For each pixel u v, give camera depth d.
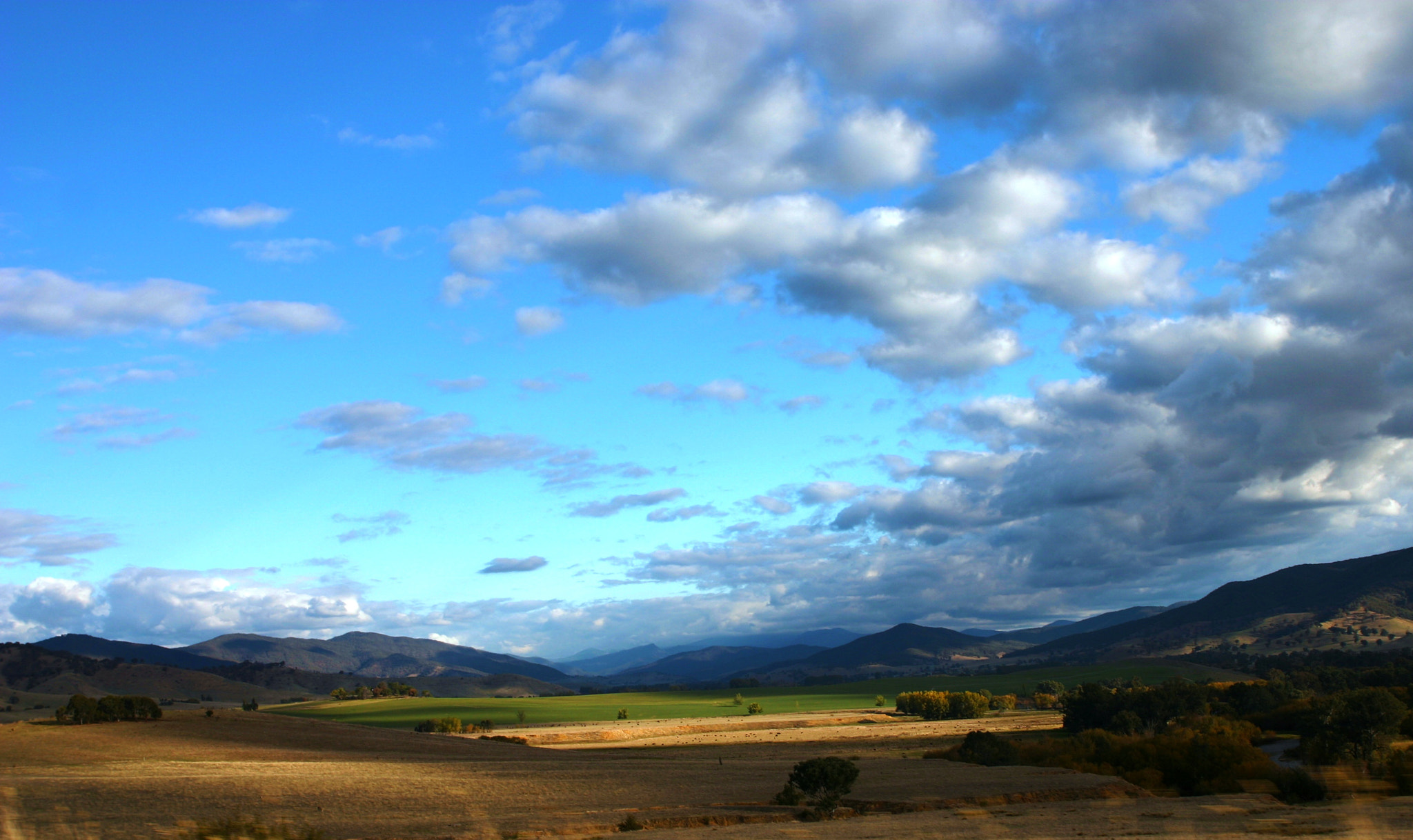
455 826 40.28
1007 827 33.06
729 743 141.88
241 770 66.75
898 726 183.25
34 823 38.06
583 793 52.91
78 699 106.69
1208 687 160.62
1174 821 31.88
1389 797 39.94
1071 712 135.38
